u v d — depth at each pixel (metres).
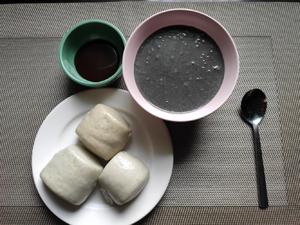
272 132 0.34
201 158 0.34
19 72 0.36
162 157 0.33
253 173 0.33
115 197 0.32
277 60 0.35
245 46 0.36
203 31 0.31
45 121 0.33
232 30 0.36
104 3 0.36
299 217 0.33
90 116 0.32
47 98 0.35
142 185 0.32
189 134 0.34
